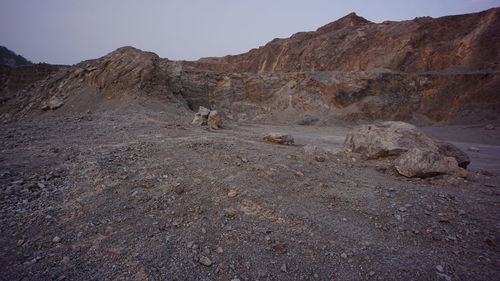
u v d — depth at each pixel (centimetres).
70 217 455
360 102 3622
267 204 527
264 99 3834
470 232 468
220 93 3719
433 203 577
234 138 1195
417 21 5175
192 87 3534
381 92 3706
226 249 393
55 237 392
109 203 504
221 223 458
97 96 2641
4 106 3091
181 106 2770
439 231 469
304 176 694
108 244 387
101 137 1074
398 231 468
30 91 3177
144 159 763
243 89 3872
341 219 497
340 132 2675
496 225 488
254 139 1235
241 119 3428
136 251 374
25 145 895
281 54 6700
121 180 605
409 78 3819
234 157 804
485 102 3444
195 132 1302
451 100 3644
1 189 536
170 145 930
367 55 5216
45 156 761
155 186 584
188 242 400
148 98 2588
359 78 3700
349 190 632
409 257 393
